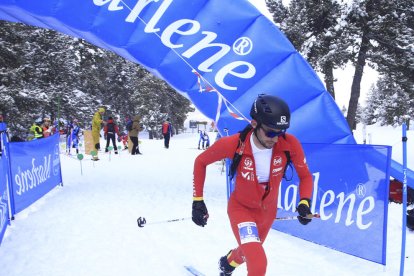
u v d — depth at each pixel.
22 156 5.95
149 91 42.12
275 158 2.71
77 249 4.28
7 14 7.04
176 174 10.23
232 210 2.87
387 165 3.80
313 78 6.61
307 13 13.87
